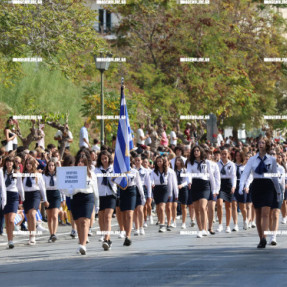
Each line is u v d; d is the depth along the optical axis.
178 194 48.59
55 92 77.75
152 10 105.88
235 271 25.28
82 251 32.41
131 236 42.84
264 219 33.09
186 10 107.50
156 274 24.94
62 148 62.47
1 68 65.44
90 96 75.12
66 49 65.19
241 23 115.88
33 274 26.31
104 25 123.62
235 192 45.91
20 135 58.81
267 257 29.33
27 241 41.69
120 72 100.12
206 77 104.25
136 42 108.56
